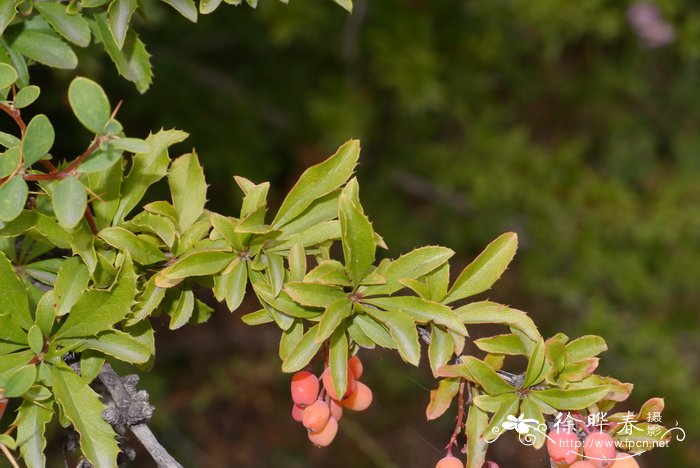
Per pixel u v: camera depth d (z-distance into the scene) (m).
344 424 1.32
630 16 1.54
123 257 0.59
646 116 1.80
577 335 1.47
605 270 1.48
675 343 1.58
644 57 1.75
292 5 1.18
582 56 1.75
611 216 1.47
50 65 0.62
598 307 1.48
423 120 1.52
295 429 1.62
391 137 1.54
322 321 0.58
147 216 0.60
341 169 0.60
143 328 0.60
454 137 1.63
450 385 0.60
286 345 0.60
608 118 1.79
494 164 1.47
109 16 0.61
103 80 1.27
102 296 0.58
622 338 1.46
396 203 1.55
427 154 1.50
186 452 1.52
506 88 1.74
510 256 0.60
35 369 0.57
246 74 1.45
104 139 0.56
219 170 1.39
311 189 0.60
